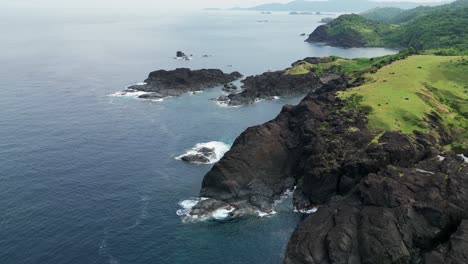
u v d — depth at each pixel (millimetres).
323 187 104250
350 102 135750
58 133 153125
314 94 177375
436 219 80875
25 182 113375
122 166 125500
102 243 87688
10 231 90562
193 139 149500
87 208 101062
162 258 83812
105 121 168750
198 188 112625
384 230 79375
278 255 85750
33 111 180625
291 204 106375
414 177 91250
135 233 91625
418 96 140000
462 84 160375
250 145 117188
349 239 80250
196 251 86312
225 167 109938
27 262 81000
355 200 90562
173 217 98750
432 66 174000
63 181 114562
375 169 99750
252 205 104625
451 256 72500
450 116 134750
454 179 88062
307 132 120625
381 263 76438
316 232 84375
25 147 138375
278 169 118312
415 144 109062
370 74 172500
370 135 112188
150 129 159875
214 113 183125
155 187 112688
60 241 87750
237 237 91625
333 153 108625
